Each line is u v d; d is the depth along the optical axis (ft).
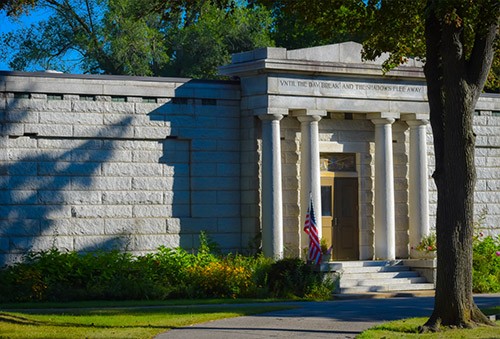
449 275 70.13
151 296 96.73
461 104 70.59
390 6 80.07
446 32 70.85
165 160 108.06
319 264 103.65
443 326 69.31
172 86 108.06
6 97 100.94
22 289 94.43
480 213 124.88
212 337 64.13
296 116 111.04
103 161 104.83
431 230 120.47
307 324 72.43
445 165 70.85
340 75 111.65
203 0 86.89
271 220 107.34
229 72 110.73
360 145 116.88
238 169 111.34
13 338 62.69
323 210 115.34
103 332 65.46
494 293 109.60
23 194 101.24
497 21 71.51
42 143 102.47
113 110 105.29
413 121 117.19
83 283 98.17
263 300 96.53
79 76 103.76
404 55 92.48
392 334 65.77
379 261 113.50
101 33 187.62
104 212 104.53
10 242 100.37
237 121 111.34
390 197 115.03
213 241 109.40
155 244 106.73
